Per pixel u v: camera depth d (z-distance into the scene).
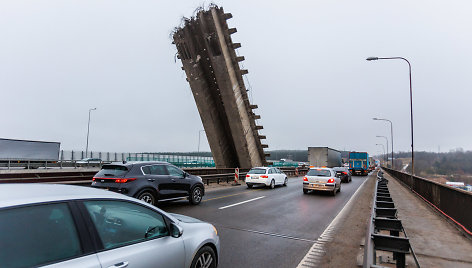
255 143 28.67
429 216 9.07
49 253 2.11
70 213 2.35
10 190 2.31
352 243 6.29
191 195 10.48
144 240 2.83
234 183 20.88
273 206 10.95
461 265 4.68
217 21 21.61
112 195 2.82
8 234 1.96
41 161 30.08
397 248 3.55
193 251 3.33
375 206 5.75
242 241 6.15
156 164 9.41
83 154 35.81
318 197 14.12
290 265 4.86
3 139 27.75
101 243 2.44
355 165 40.94
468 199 6.82
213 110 25.78
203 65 23.80
